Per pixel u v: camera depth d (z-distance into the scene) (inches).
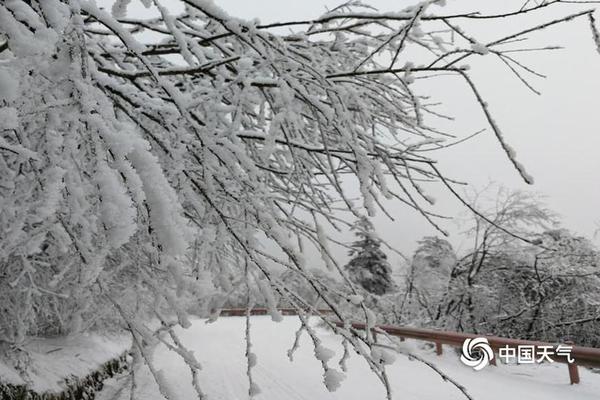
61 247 80.4
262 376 314.0
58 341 245.6
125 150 62.6
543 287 512.4
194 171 109.1
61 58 66.3
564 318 504.7
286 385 284.2
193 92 108.1
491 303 548.7
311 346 499.2
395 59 92.0
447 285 567.5
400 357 389.4
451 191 104.2
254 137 111.8
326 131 133.3
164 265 75.2
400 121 138.7
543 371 312.2
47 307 189.8
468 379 297.9
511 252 538.0
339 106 102.7
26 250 78.5
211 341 561.6
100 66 104.7
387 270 1038.4
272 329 758.5
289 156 140.5
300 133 113.9
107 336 332.8
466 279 564.7
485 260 572.1
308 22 97.7
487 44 87.5
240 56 100.0
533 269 518.0
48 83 68.1
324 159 139.6
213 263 101.6
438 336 407.8
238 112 104.3
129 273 126.9
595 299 487.5
